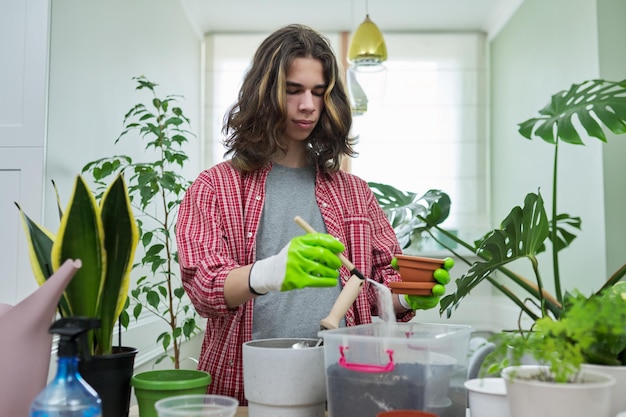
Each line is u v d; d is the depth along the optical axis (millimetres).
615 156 3082
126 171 3012
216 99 5008
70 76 2357
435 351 974
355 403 954
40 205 2086
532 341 864
